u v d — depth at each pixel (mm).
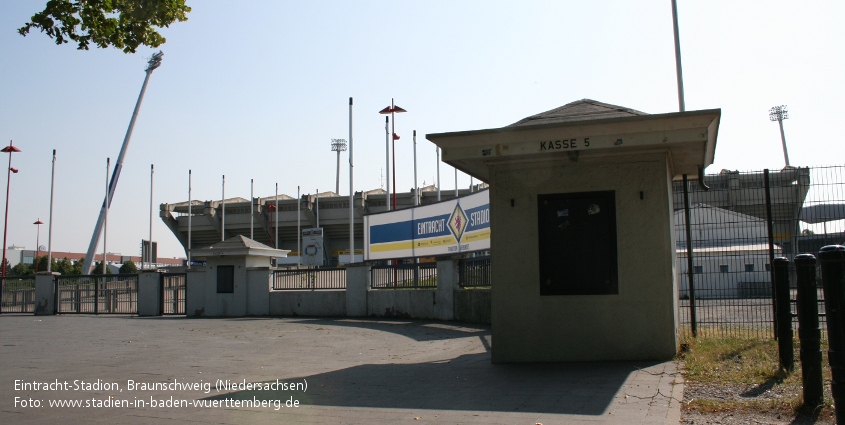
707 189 11242
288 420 5941
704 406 5664
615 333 8414
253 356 11242
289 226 67188
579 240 8641
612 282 8477
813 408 5344
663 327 8266
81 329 18266
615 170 8586
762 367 7113
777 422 5156
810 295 5539
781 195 10102
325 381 8055
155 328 18234
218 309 22969
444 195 59625
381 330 15812
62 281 26969
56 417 6488
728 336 9555
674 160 9312
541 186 8812
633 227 8469
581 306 8562
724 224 11586
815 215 9859
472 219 17688
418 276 18672
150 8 8305
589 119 8086
